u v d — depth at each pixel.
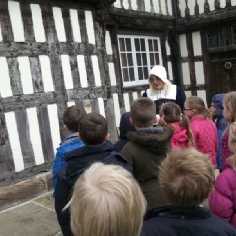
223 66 8.48
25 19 5.27
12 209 4.62
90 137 2.10
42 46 5.50
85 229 0.98
